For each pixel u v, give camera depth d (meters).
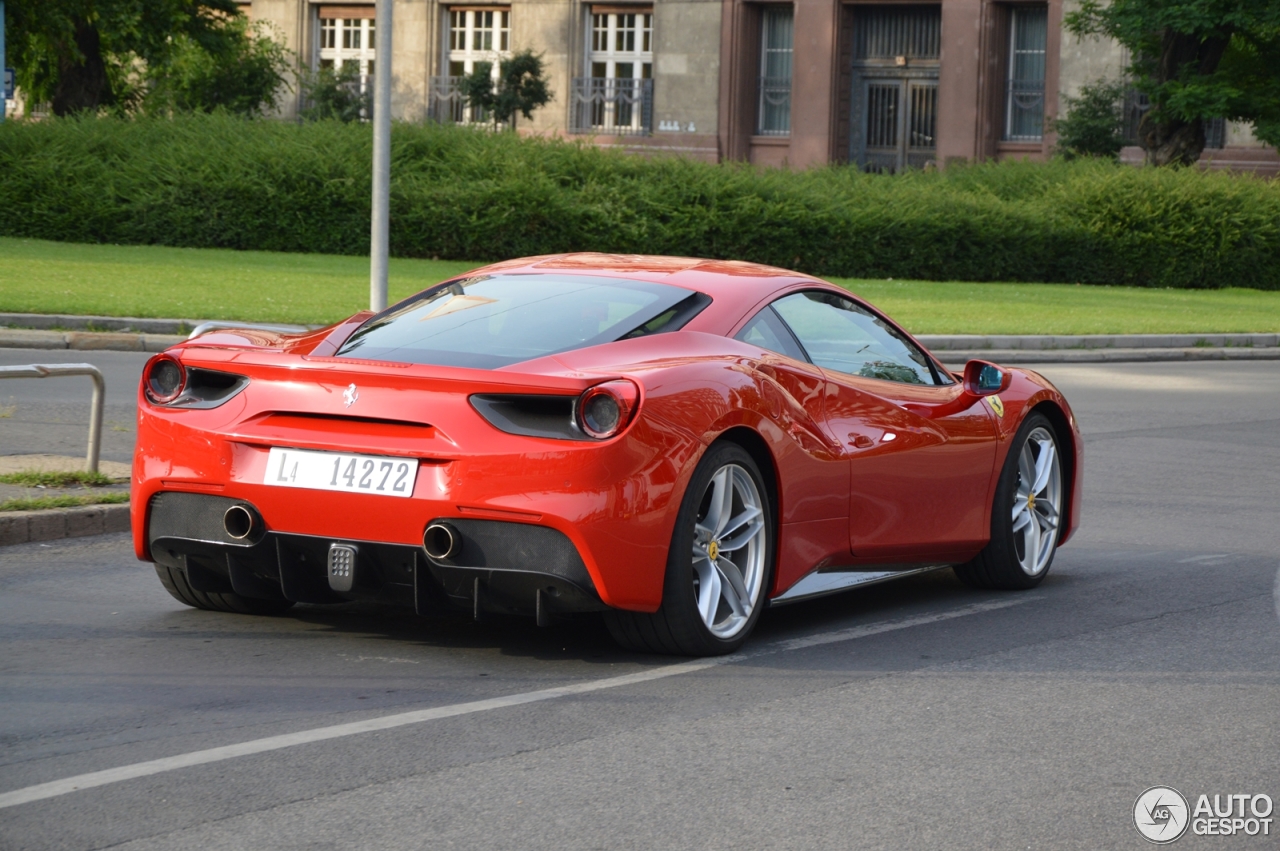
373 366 7.41
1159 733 6.93
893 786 6.08
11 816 5.44
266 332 8.85
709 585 7.95
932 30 69.38
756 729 6.81
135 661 7.68
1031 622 9.33
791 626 9.05
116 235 45.44
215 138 47.06
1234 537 12.54
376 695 7.20
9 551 10.29
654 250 47.03
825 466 8.48
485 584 7.30
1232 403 22.83
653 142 71.50
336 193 45.75
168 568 8.51
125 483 11.98
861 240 48.47
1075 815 5.80
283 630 8.45
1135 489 14.95
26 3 55.75
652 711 7.06
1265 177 64.31
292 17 76.62
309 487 7.43
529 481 7.17
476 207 45.62
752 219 47.44
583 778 6.06
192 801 5.65
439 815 5.59
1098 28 57.62
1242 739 6.86
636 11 73.12
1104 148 63.06
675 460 7.43
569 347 7.79
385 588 7.54
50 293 27.92
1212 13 52.97
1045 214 51.53
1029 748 6.64
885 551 9.10
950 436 9.48
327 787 5.86
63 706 6.84
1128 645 8.73
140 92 72.12
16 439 13.98
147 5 58.81
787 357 8.54
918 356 9.83
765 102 71.69
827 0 69.56
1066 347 30.34
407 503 7.27
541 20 73.56
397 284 34.91
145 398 8.00
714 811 5.72
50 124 48.03
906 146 70.06
